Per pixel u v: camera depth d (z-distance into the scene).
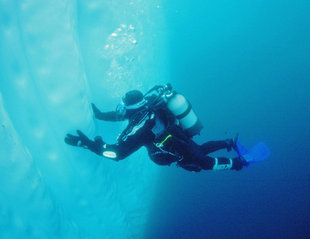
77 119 1.89
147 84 3.37
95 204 2.38
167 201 3.60
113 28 2.55
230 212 3.63
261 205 3.66
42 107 1.80
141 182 3.37
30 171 1.63
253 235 3.39
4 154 1.47
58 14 1.70
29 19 1.63
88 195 2.28
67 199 2.23
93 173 2.20
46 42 1.68
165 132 2.03
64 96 1.80
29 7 1.61
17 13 1.59
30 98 1.72
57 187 2.13
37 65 1.70
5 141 1.46
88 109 1.98
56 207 1.96
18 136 1.60
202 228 3.43
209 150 2.51
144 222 3.40
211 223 3.46
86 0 2.34
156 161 2.18
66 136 1.91
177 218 3.47
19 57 1.63
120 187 3.07
